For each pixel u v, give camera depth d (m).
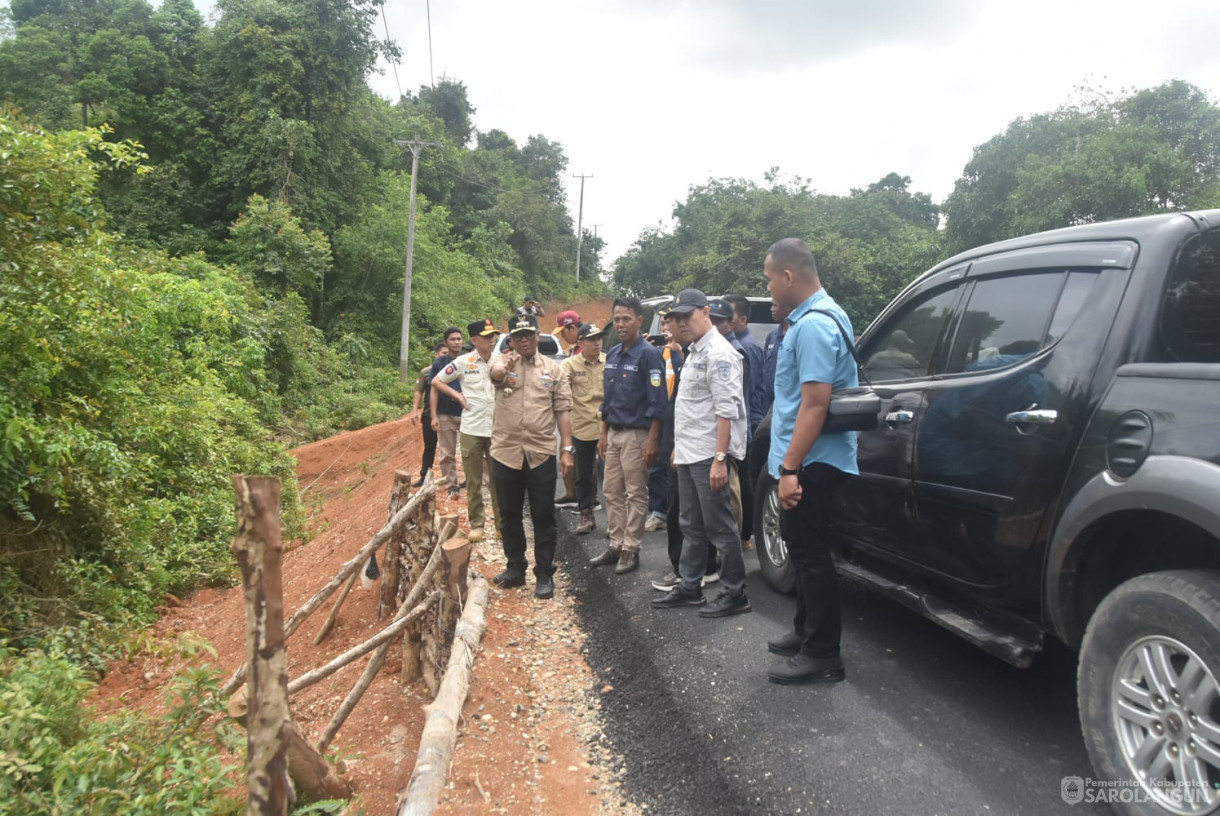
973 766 2.87
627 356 5.48
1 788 2.36
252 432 10.48
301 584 6.39
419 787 2.61
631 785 3.03
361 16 26.36
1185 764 2.20
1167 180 18.09
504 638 4.45
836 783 2.83
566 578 5.67
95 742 2.62
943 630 4.24
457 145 55.78
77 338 5.84
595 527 7.07
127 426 7.00
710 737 3.23
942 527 3.46
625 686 3.85
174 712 2.87
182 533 7.10
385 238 28.72
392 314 29.38
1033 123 21.02
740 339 5.85
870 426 3.28
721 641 4.18
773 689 3.58
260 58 24.77
